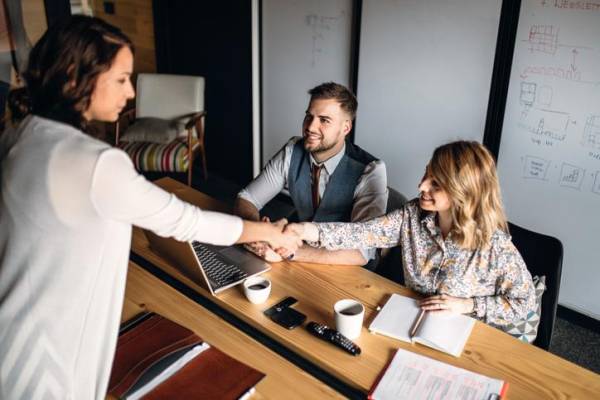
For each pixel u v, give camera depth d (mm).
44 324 999
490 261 1561
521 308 1520
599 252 2594
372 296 1604
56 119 1017
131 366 1249
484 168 1488
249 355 1318
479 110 2838
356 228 1771
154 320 1438
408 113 3143
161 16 4418
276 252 1771
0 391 1014
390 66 3131
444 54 2881
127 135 3912
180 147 3818
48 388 1023
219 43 4070
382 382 1220
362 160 2076
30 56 1014
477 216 1527
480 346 1378
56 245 982
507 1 2568
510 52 2623
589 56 2385
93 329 1069
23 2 3732
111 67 1025
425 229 1674
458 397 1182
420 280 1681
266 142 4090
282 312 1484
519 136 2723
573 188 2600
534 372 1290
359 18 3176
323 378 1250
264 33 3773
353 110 2000
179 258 1608
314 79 3594
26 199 967
